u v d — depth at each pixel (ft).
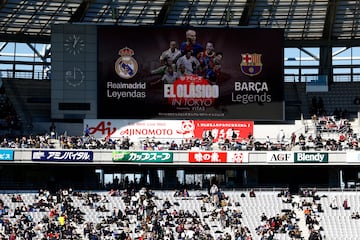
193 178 310.24
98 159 298.97
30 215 285.23
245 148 304.71
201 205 296.92
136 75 312.71
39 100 333.21
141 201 292.61
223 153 301.22
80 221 284.00
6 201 293.02
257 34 316.81
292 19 342.44
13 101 332.39
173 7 336.70
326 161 301.63
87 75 313.53
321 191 306.76
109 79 312.09
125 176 309.01
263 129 320.09
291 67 364.79
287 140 313.94
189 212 290.35
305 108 341.00
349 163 301.43
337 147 305.32
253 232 285.23
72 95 312.29
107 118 311.27
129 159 299.17
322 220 291.79
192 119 313.12
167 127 311.68
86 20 337.52
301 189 303.89
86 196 296.10
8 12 326.65
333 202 298.76
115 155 298.97
